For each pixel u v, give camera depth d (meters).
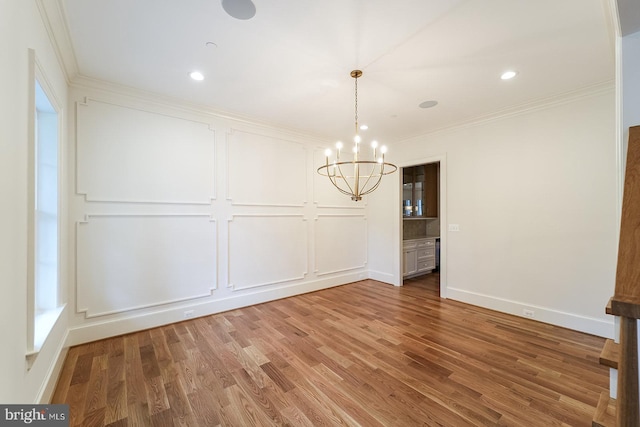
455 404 1.72
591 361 2.21
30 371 1.44
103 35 1.93
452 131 3.89
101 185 2.63
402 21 1.78
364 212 5.17
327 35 1.94
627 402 0.77
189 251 3.16
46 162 2.06
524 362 2.20
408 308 3.53
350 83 2.64
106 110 2.66
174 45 2.05
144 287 2.86
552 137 2.97
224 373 2.06
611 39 1.93
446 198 3.95
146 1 1.61
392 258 4.80
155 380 1.97
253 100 3.04
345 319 3.15
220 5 1.65
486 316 3.23
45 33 1.67
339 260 4.75
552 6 1.64
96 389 1.86
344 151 4.84
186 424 1.56
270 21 1.79
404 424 1.56
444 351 2.39
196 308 3.20
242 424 1.56
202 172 3.26
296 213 4.18
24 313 1.34
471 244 3.67
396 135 4.37
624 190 0.99
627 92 1.17
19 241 1.28
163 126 2.99
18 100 1.26
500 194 3.39
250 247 3.67
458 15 1.73
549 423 1.56
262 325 2.98
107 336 2.64
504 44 2.03
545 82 2.60
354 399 1.77
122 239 2.74
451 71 2.41
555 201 2.96
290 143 4.10
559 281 2.94
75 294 2.49
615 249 2.62
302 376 2.02
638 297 0.79
